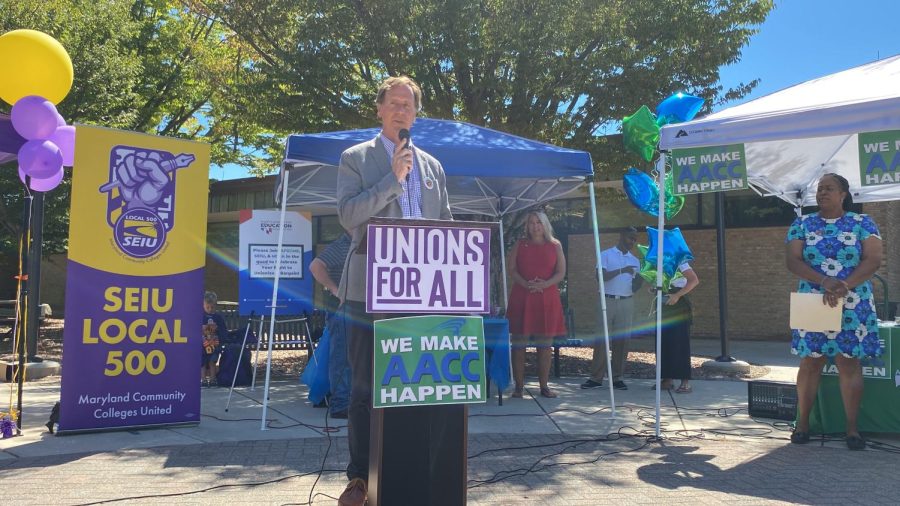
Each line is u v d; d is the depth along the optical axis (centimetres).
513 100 1074
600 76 1049
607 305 840
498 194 926
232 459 484
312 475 443
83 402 562
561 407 700
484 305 286
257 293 812
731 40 1091
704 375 951
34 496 398
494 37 1020
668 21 1040
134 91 1595
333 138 616
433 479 295
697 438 567
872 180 512
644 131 632
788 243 552
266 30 1154
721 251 998
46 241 1461
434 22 1003
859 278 515
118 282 576
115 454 499
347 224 314
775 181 729
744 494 412
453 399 280
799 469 471
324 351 684
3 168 1232
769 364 1081
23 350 595
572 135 1141
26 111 549
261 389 814
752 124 537
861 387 532
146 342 587
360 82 1070
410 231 277
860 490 421
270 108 1110
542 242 763
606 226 1647
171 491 408
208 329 850
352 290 322
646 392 806
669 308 793
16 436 555
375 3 1020
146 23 1619
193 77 1461
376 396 272
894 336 564
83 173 563
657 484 433
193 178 615
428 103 1098
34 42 555
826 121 507
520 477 446
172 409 594
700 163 574
